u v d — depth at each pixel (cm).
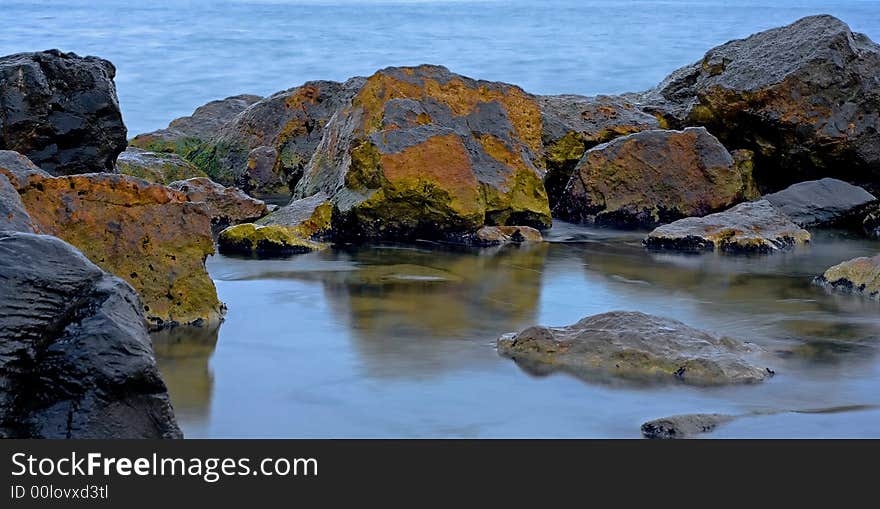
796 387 781
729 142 1650
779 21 7819
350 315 962
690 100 1758
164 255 934
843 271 1102
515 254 1254
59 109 1223
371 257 1215
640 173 1467
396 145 1306
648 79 3662
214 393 754
